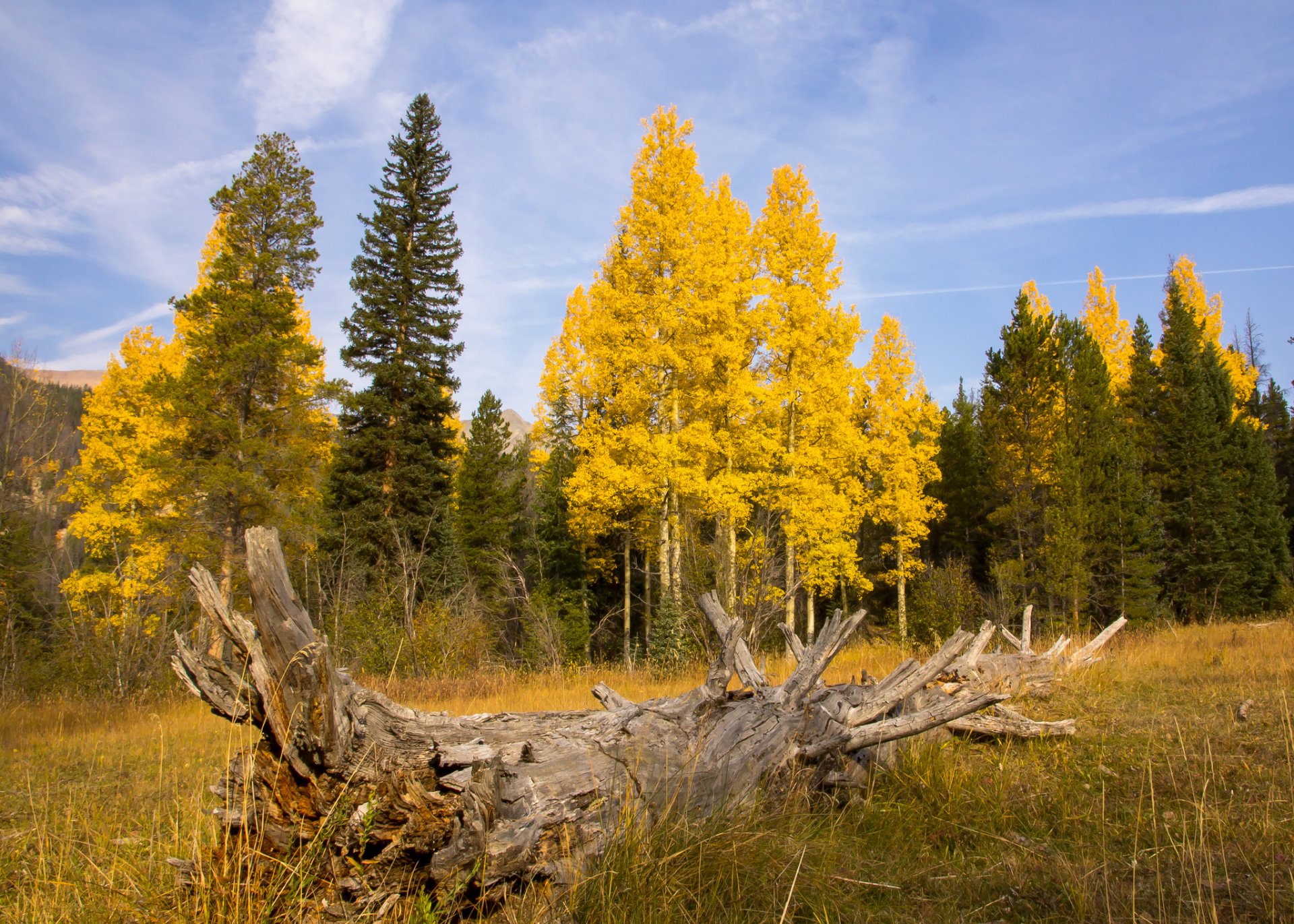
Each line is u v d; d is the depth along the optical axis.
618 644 24.88
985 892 3.17
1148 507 21.48
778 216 17.75
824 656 4.74
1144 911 2.88
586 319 19.81
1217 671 8.49
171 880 2.89
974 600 16.08
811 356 17.36
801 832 3.65
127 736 8.41
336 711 2.51
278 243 19.75
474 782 2.61
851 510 18.70
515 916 2.58
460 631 14.12
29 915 2.88
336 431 21.34
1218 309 34.03
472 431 28.56
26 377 18.14
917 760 4.74
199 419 17.00
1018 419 20.56
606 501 15.82
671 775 3.42
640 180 16.83
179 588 15.86
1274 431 36.62
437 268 22.80
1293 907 2.76
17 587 17.72
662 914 2.56
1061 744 5.56
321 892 2.52
